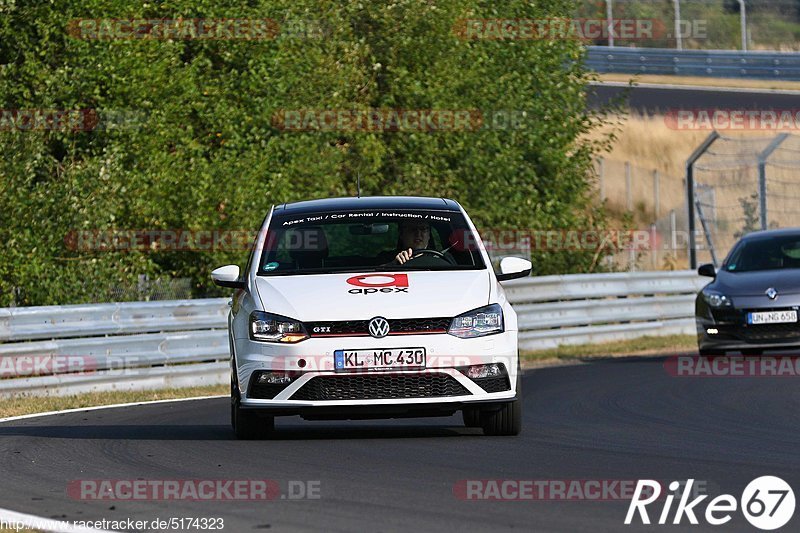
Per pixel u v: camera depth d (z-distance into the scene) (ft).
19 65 208.44
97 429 114.11
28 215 186.39
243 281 102.32
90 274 186.70
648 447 92.63
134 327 158.40
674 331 234.17
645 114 414.21
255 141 215.10
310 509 69.21
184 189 199.41
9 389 144.56
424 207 107.55
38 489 78.79
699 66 465.06
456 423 112.88
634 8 467.11
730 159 397.39
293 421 117.80
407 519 65.67
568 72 258.16
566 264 256.52
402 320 93.20
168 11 214.69
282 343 93.40
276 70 215.72
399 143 237.66
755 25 518.78
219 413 127.24
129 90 204.13
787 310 168.66
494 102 242.37
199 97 210.79
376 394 92.79
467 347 93.20
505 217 237.86
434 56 240.53
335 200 110.83
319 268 101.14
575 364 184.96
